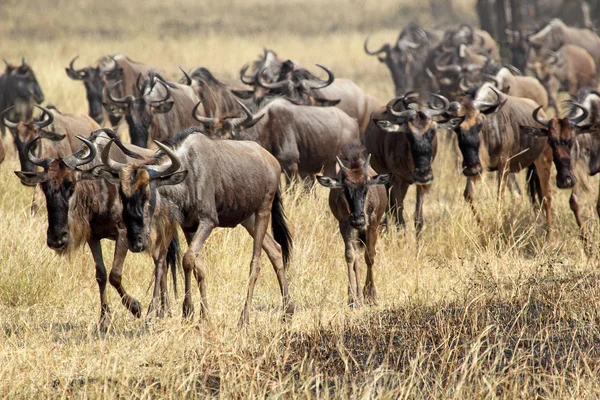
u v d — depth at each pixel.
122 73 65.31
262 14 172.50
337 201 32.12
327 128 45.72
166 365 22.77
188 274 27.62
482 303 26.80
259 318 28.88
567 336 24.69
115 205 28.88
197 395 21.44
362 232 33.34
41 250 33.78
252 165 29.66
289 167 45.09
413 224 41.75
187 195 27.62
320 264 35.62
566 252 38.06
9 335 27.95
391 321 26.84
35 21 156.62
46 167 28.41
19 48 121.44
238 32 152.00
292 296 32.81
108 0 181.12
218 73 100.69
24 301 31.58
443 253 37.50
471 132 40.75
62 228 27.34
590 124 39.69
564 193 47.03
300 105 45.84
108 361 23.08
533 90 59.41
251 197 29.50
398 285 32.88
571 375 22.09
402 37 89.56
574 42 96.94
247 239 36.50
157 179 26.31
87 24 156.62
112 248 35.78
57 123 44.50
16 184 44.00
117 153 30.08
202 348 24.25
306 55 119.69
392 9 171.12
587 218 43.16
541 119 41.41
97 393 21.36
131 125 46.56
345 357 23.36
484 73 75.12
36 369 23.72
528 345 24.20
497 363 22.92
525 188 46.88
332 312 29.45
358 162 31.47
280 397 20.77
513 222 38.47
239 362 22.91
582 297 27.06
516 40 94.06
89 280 33.97
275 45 129.75
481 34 105.38
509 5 119.69
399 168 41.75
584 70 89.88
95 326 28.89
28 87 67.31
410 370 22.27
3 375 23.14
